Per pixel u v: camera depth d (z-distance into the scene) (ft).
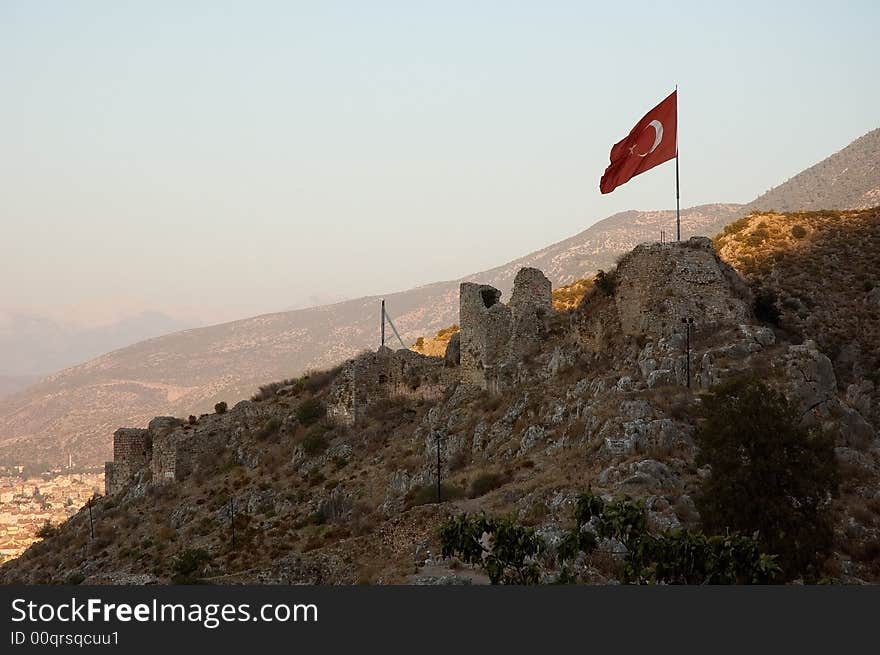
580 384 271.28
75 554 346.33
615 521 149.89
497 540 152.15
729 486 169.89
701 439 185.57
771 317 309.01
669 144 281.33
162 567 290.15
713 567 140.56
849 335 337.31
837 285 378.12
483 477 243.19
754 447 172.96
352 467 324.80
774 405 177.58
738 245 434.71
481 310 322.34
